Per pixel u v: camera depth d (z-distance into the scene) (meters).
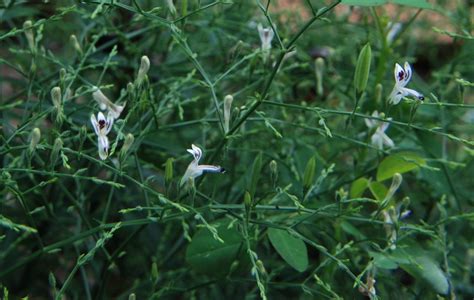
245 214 0.42
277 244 0.43
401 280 0.53
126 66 0.54
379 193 0.46
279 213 0.48
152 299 0.45
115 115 0.42
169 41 0.55
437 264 0.46
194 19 0.56
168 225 0.51
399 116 0.49
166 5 0.47
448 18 0.62
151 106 0.44
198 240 0.44
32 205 0.51
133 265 0.56
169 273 0.49
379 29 0.51
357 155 0.51
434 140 0.50
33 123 0.45
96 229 0.42
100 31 0.51
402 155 0.46
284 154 0.51
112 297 0.56
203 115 0.54
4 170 0.40
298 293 0.53
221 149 0.44
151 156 0.53
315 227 0.47
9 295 0.52
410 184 0.60
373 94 0.51
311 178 0.42
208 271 0.44
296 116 0.55
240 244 0.44
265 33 0.47
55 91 0.40
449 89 0.55
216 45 0.58
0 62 0.46
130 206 0.54
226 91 0.58
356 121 0.54
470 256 0.52
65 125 0.48
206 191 0.54
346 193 0.44
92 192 0.50
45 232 0.52
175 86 0.48
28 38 0.45
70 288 0.54
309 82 0.57
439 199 0.53
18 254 0.52
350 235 0.49
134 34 0.52
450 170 0.53
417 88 0.57
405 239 0.45
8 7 0.46
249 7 0.58
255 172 0.41
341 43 0.61
